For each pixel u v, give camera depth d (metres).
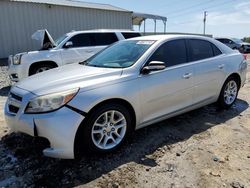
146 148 3.72
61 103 3.10
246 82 8.55
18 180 3.01
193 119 4.86
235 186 2.90
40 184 2.93
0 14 13.95
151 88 3.83
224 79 5.10
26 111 3.19
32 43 15.05
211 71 4.77
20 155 3.55
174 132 4.27
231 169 3.22
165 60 4.16
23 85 3.56
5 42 14.27
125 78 3.62
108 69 3.80
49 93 3.16
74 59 8.69
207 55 4.88
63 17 15.86
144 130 4.32
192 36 4.73
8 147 3.79
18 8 14.42
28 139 3.93
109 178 3.03
